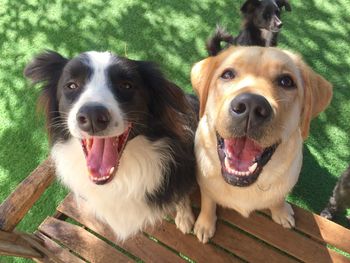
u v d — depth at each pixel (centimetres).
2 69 86
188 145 47
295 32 85
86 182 45
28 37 91
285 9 83
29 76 44
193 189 52
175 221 52
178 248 50
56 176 49
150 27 88
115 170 40
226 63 37
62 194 68
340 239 48
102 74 39
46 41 89
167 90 44
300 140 40
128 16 90
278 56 35
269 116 31
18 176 72
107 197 46
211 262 49
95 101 36
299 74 37
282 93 35
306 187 64
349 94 74
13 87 82
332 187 64
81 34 89
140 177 44
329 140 69
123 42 87
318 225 49
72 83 39
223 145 37
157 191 46
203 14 89
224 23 88
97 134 36
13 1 98
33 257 49
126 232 49
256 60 35
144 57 84
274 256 48
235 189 42
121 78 39
